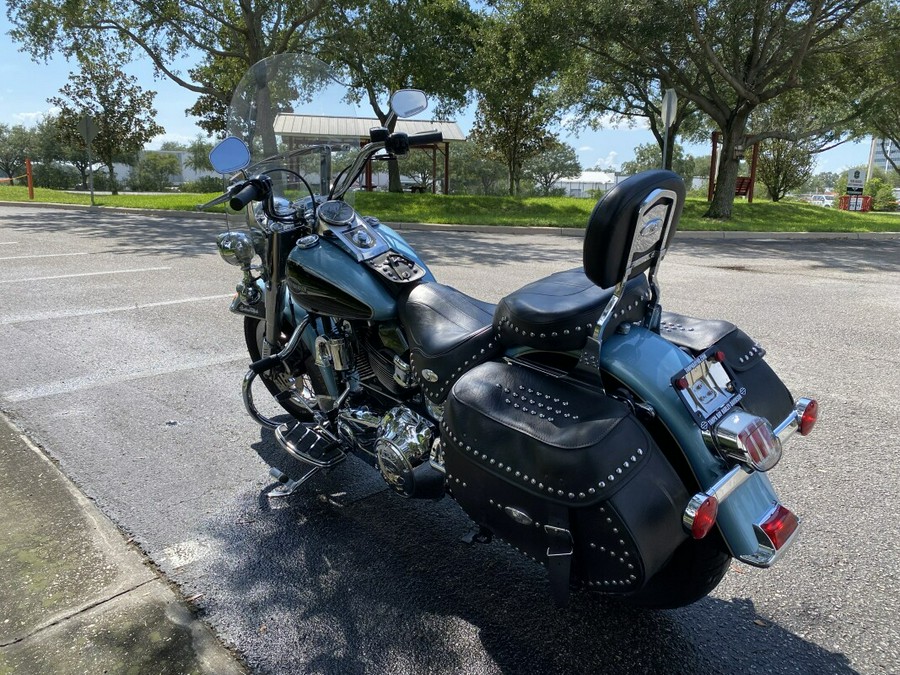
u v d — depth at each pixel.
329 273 2.91
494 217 17.89
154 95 33.53
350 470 3.61
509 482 2.01
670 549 1.92
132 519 3.05
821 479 3.45
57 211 17.84
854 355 5.45
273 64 3.72
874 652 2.33
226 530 3.00
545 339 2.12
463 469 2.16
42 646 2.26
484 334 2.50
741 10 17.34
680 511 1.92
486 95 23.94
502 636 2.38
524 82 21.41
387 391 3.03
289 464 3.60
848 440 3.88
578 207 21.02
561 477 1.89
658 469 1.91
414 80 25.53
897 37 18.17
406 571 2.75
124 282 7.89
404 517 3.16
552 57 18.94
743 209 22.83
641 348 2.11
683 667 2.25
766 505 2.05
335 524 3.08
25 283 7.76
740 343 2.34
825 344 5.75
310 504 3.25
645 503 1.86
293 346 3.27
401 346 2.90
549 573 1.97
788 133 20.55
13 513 3.05
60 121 32.50
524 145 32.75
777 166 35.41
